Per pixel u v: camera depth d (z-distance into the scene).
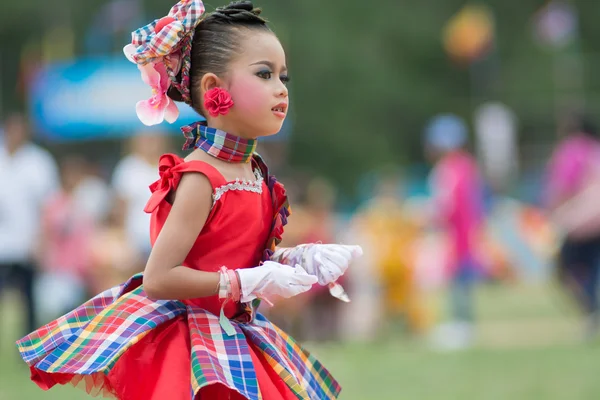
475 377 16.33
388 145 71.62
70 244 22.80
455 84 75.62
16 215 19.30
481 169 50.12
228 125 7.57
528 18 77.62
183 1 7.59
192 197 7.24
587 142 21.36
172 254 7.18
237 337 7.36
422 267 35.66
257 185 7.67
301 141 70.69
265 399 7.25
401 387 15.47
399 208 26.11
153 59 7.59
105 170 50.28
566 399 14.02
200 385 6.82
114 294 7.71
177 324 7.41
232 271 7.22
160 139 18.61
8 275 19.39
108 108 39.88
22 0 66.38
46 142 51.41
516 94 74.69
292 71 70.81
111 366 7.15
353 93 71.56
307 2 72.25
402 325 25.47
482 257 38.66
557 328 23.86
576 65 75.19
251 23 7.66
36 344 7.46
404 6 76.00
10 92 64.75
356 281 25.39
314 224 23.86
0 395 14.57
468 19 55.53
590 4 77.88
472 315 23.16
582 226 20.95
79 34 64.25
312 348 21.28
